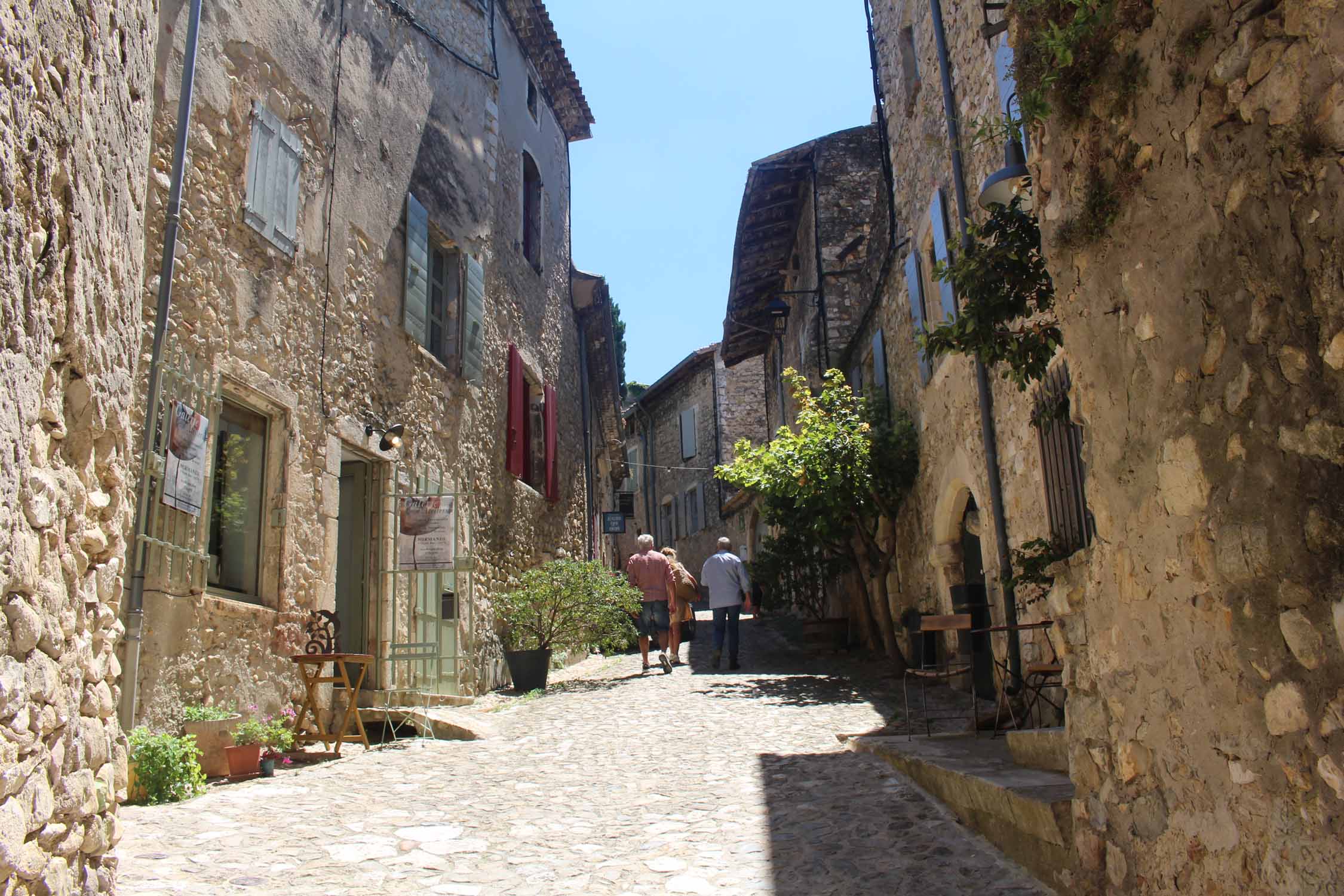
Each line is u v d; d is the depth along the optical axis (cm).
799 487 1080
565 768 604
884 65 1140
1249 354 255
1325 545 229
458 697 907
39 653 262
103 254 333
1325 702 229
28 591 258
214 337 636
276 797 521
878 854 410
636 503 3538
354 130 854
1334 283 223
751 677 1046
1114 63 314
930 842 421
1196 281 277
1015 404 707
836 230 1541
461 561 944
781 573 1447
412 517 866
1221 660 269
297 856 415
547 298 1411
